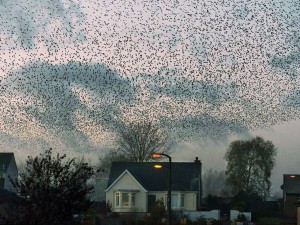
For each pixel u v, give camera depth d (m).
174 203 74.00
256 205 82.38
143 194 73.62
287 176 82.88
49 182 28.88
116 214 62.47
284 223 65.81
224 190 126.50
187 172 76.88
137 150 92.25
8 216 31.45
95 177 88.56
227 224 58.69
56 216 28.25
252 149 96.81
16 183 29.42
